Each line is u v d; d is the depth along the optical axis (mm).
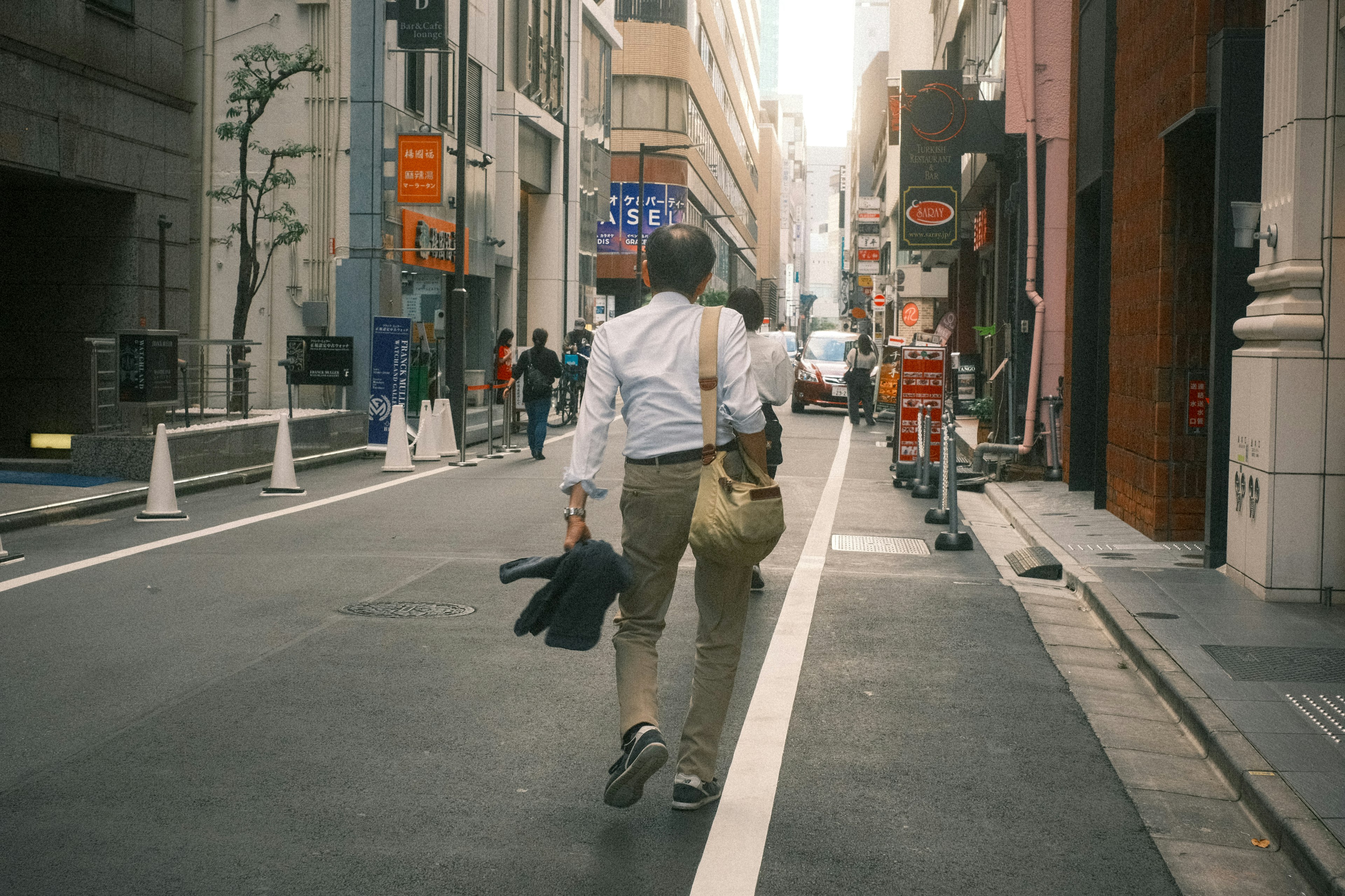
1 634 7066
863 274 79312
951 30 33500
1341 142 7762
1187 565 9570
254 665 6402
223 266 24109
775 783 4820
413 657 6590
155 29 18750
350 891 3748
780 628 7562
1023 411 17250
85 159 17188
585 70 42562
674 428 4281
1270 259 8289
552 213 38469
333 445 18719
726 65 91188
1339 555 7887
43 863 3918
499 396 28656
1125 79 12359
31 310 18656
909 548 10828
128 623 7348
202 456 15055
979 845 4238
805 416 30812
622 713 4340
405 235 25094
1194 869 4074
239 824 4270
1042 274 16781
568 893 3766
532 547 10336
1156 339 10875
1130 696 6176
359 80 23562
